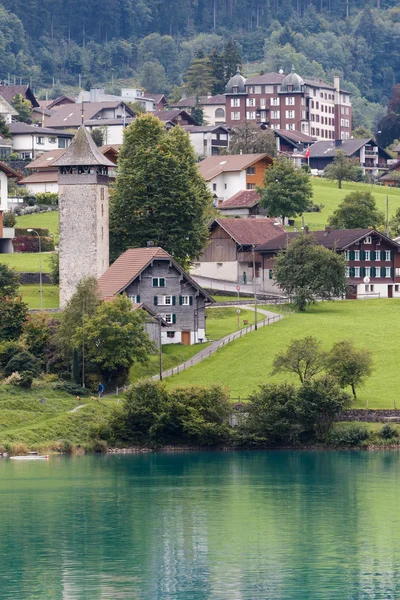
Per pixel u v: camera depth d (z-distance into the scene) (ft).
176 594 591.78
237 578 617.21
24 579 614.34
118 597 587.27
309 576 620.08
